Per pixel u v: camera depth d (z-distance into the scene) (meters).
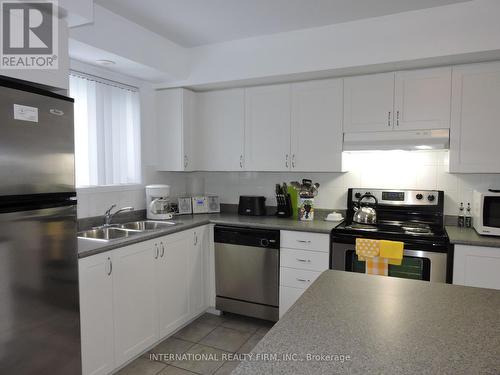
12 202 1.53
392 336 0.99
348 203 3.14
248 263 2.97
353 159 3.17
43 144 1.66
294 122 3.08
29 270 1.60
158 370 2.32
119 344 2.23
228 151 3.38
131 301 2.32
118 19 2.54
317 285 1.42
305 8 2.43
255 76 2.99
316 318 1.11
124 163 3.09
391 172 3.05
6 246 1.50
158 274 2.57
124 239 2.25
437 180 2.91
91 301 2.02
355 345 0.94
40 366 1.67
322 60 2.75
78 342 1.88
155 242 2.53
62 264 1.76
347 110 2.88
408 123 2.69
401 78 2.70
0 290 1.48
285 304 2.84
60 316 1.76
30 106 1.59
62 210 1.76
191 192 3.87
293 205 3.35
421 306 1.20
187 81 3.27
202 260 3.09
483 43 2.29
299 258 2.77
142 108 3.28
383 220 2.98
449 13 2.37
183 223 2.90
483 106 2.49
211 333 2.83
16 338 1.55
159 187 3.12
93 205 2.77
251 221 3.05
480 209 2.38
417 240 2.39
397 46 2.51
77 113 2.66
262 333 2.84
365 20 2.60
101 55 2.53
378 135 2.77
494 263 2.22
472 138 2.52
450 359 0.87
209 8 2.43
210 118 3.45
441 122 2.59
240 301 3.03
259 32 2.87
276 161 3.17
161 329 2.61
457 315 1.13
